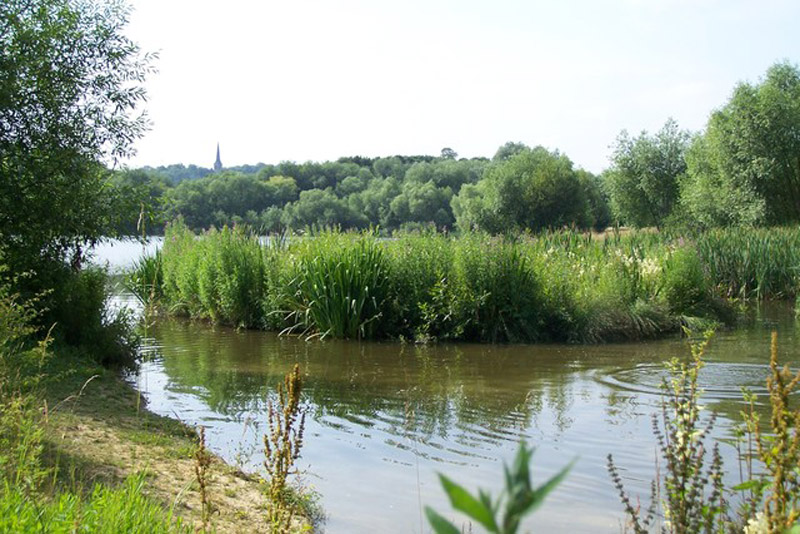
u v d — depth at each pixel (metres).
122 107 13.23
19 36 12.18
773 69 45.19
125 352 13.00
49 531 3.77
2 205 12.02
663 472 6.82
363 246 17.59
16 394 6.48
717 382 10.77
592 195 71.94
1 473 4.75
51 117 12.54
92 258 14.01
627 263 18.77
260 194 77.50
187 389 10.80
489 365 13.01
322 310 17.09
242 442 7.95
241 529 5.30
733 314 18.34
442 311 16.33
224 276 19.41
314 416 9.19
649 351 14.33
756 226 40.53
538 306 16.38
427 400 10.08
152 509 4.65
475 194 76.12
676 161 53.34
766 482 3.36
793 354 13.50
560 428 8.48
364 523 5.75
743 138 40.84
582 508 5.94
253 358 14.00
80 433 7.21
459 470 7.04
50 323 12.13
